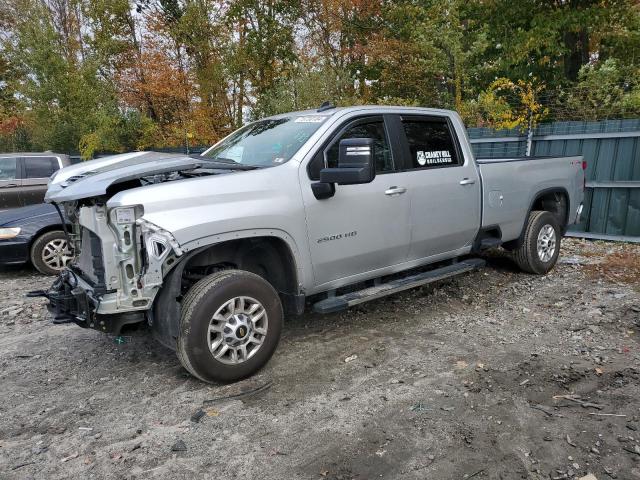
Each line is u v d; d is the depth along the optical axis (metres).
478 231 5.69
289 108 14.86
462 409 3.49
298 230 4.13
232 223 3.74
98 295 3.65
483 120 12.30
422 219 5.04
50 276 7.85
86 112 19.23
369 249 4.65
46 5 21.02
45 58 19.19
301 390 3.82
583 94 10.83
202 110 17.86
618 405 3.50
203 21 17.72
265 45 19.56
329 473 2.89
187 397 3.76
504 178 5.91
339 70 16.39
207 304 3.66
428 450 3.06
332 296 4.60
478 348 4.47
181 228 3.53
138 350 4.67
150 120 18.34
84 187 3.58
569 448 3.05
